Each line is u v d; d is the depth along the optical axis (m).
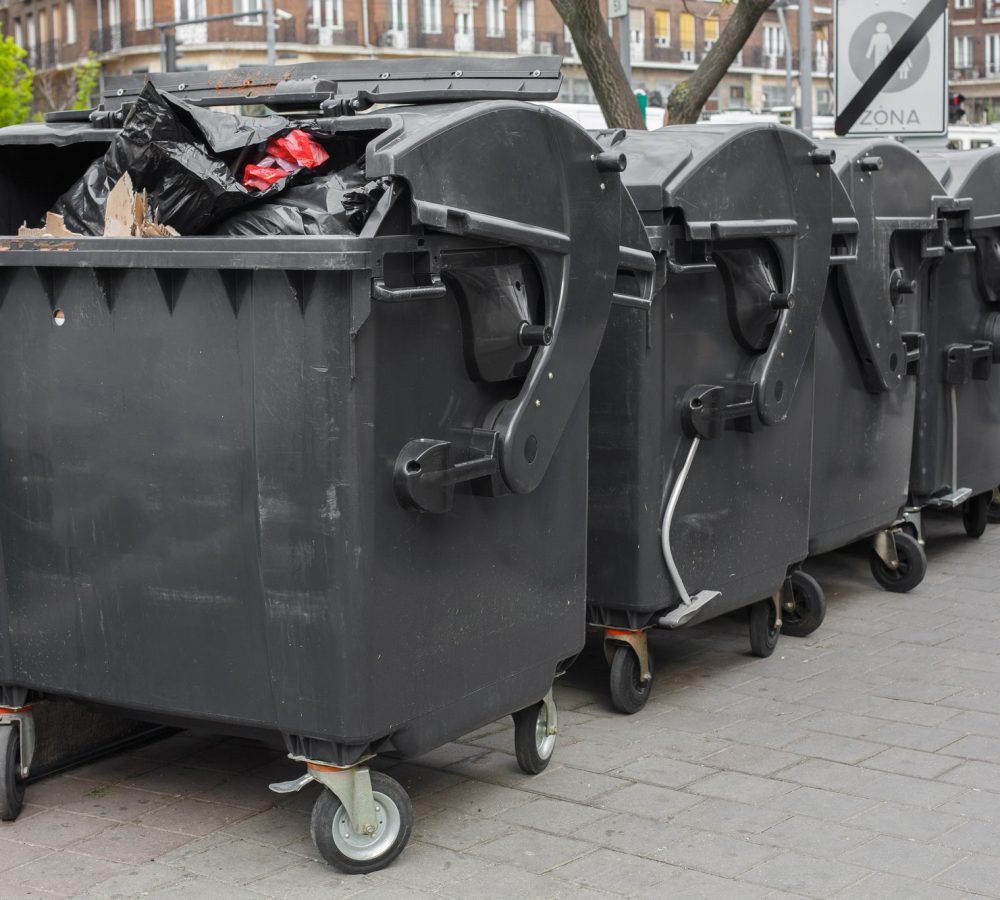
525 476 3.75
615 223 4.00
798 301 5.12
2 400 3.83
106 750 4.47
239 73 4.60
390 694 3.54
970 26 77.75
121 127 4.23
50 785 4.27
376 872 3.66
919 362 6.44
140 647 3.74
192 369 3.52
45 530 3.82
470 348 3.60
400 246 3.34
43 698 4.04
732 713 4.93
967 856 3.73
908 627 6.04
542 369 3.78
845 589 6.73
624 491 4.77
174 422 3.57
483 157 3.52
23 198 4.27
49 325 3.72
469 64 4.23
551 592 4.07
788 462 5.39
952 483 6.92
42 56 61.25
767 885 3.56
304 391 3.37
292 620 3.48
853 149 5.88
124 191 3.63
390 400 3.42
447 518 3.64
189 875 3.65
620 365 4.71
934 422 6.77
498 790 4.21
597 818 4.00
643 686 4.97
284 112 4.54
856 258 5.70
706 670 5.44
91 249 3.54
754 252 4.98
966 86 78.31
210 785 4.25
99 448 3.70
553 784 4.26
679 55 57.09
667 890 3.54
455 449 3.62
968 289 6.96
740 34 9.89
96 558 3.76
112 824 3.98
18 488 3.85
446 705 3.73
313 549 3.42
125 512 3.69
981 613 6.25
